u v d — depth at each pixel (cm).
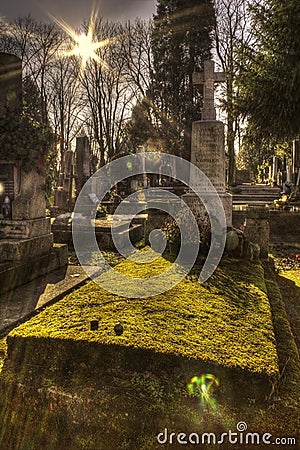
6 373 240
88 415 216
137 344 232
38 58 2980
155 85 2727
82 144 1708
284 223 1305
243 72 1246
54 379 234
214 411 213
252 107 1227
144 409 212
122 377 228
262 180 3575
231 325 279
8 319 417
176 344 237
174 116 2620
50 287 542
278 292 472
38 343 242
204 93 974
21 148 598
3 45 2841
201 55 2630
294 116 1180
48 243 650
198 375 220
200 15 2577
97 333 246
